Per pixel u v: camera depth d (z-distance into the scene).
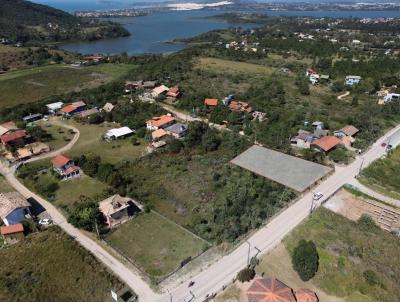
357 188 69.50
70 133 102.31
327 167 76.94
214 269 50.12
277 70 160.62
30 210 65.19
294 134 92.12
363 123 97.00
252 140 91.44
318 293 46.38
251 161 80.50
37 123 110.38
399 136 94.19
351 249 52.84
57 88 154.25
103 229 59.69
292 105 116.00
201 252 53.81
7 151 90.12
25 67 193.88
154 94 128.12
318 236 55.75
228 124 101.31
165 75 150.00
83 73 179.75
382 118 106.25
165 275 49.50
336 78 151.38
